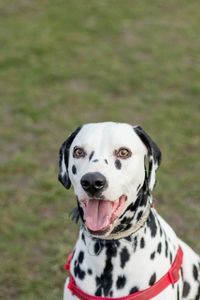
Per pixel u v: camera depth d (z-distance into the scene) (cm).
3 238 633
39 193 706
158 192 698
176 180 722
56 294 561
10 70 1031
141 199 406
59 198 696
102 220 381
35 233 637
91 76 1004
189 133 825
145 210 410
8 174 748
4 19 1234
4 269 588
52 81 992
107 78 995
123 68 1027
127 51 1089
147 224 416
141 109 898
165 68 1022
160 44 1112
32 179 736
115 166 387
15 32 1170
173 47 1100
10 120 878
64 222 654
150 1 1298
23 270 587
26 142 822
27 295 561
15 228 645
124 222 403
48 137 831
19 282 575
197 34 1146
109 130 397
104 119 875
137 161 396
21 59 1066
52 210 678
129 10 1255
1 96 949
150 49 1093
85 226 395
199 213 664
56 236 635
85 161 392
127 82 980
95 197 376
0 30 1182
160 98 928
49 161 775
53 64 1047
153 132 829
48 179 730
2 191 711
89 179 371
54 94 950
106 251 410
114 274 413
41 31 1170
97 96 939
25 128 855
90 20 1214
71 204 686
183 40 1125
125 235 407
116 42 1126
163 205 679
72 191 707
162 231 430
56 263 595
